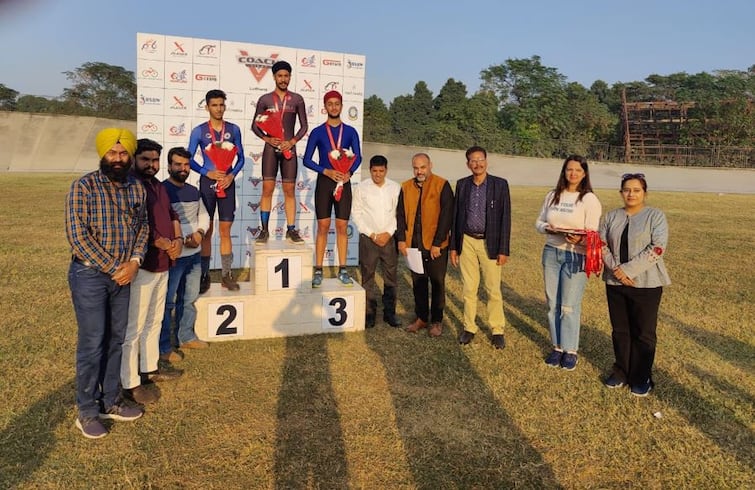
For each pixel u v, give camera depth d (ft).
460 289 24.40
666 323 19.51
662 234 12.67
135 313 11.98
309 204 28.71
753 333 18.60
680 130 156.87
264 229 18.25
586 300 22.27
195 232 14.40
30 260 25.72
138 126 25.25
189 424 11.35
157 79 25.21
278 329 17.04
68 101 131.64
